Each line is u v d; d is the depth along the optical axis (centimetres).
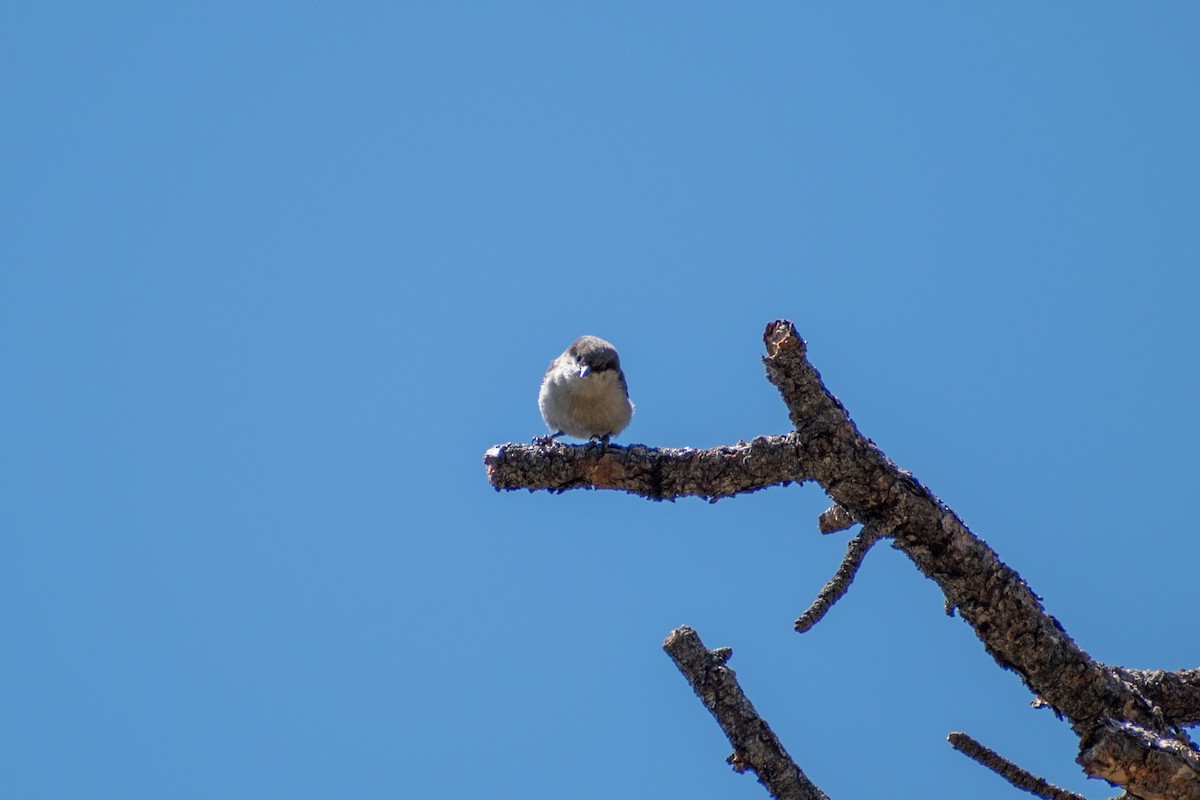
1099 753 946
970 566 1018
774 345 1012
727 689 1076
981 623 1027
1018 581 1024
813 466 1030
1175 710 1120
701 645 1100
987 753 977
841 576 1041
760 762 1048
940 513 1020
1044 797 967
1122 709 1009
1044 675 1012
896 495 1017
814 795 1032
